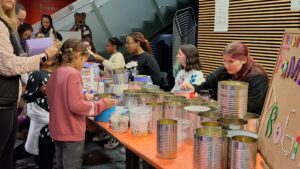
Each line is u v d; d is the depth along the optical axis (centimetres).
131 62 379
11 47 209
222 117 163
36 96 301
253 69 240
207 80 287
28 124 365
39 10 948
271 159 137
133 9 680
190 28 648
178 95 227
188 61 327
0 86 209
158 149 162
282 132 132
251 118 162
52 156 320
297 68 130
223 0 466
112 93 265
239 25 446
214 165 134
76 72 234
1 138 216
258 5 415
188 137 182
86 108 228
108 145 440
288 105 132
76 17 585
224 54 245
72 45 237
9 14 217
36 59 220
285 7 382
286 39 150
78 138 238
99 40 661
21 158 359
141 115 200
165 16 718
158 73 392
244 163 128
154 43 680
